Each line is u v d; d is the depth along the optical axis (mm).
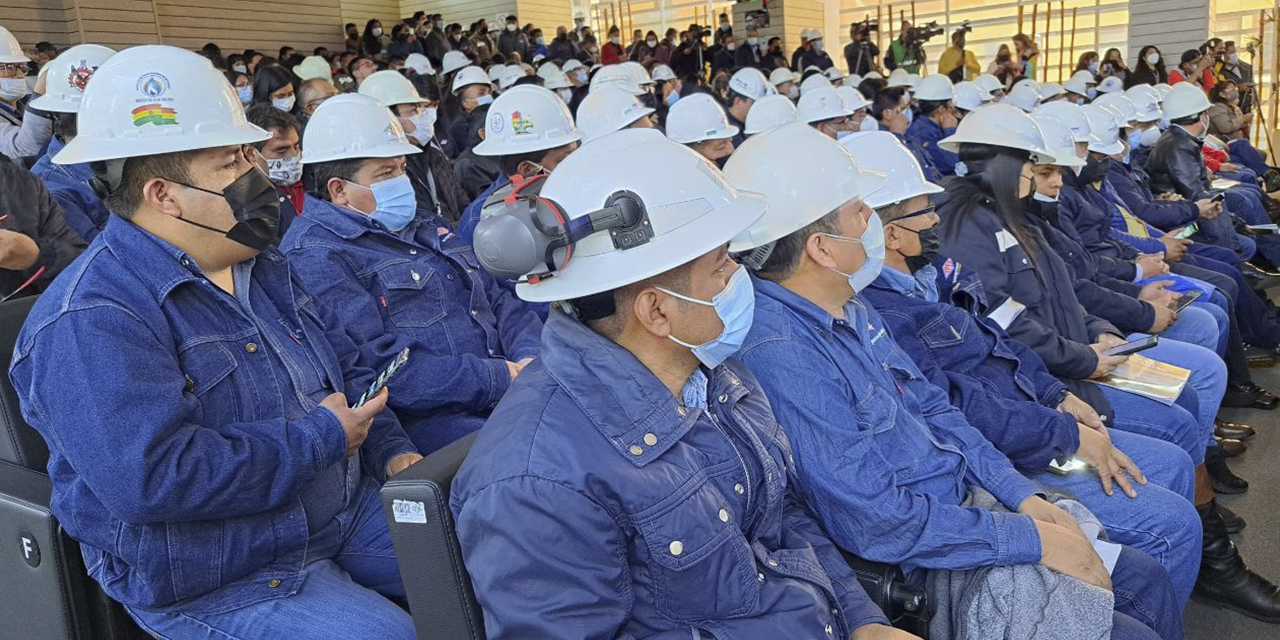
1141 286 3537
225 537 1534
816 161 1774
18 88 4273
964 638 1588
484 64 11820
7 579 1700
